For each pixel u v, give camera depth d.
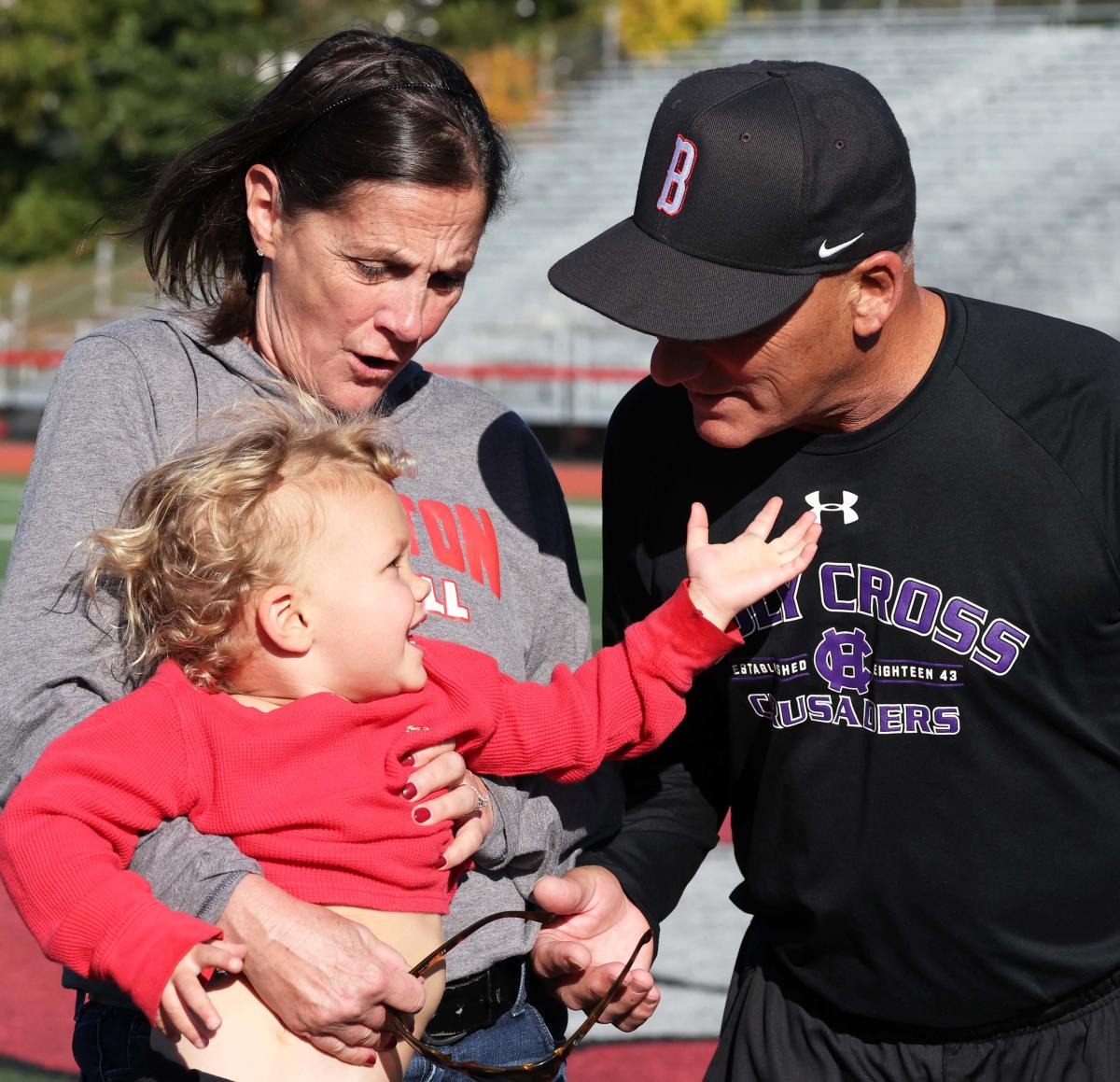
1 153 67.38
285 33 63.91
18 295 50.75
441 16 69.44
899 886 4.83
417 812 4.37
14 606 4.36
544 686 4.88
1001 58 53.19
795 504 4.88
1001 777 4.75
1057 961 4.82
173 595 4.29
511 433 5.36
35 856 3.93
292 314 4.74
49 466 4.56
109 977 3.89
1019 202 44.59
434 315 4.73
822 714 4.89
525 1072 4.27
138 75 62.88
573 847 5.15
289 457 4.41
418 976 4.24
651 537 5.19
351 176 4.45
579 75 57.38
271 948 3.95
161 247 5.09
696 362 4.61
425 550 4.91
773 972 5.26
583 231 47.91
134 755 4.10
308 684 4.39
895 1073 5.02
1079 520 4.62
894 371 4.71
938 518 4.71
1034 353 4.75
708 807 5.44
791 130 4.45
